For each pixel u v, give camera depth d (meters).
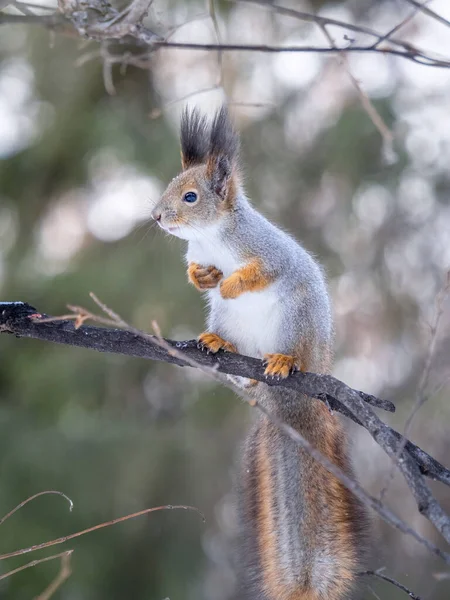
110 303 15.35
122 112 15.97
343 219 15.73
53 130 15.95
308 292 7.45
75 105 15.98
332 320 7.86
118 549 15.02
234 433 15.95
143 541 15.20
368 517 6.90
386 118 15.16
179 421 16.19
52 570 14.44
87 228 16.33
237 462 7.64
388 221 15.70
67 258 16.33
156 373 16.23
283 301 7.38
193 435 15.94
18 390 16.05
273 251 7.43
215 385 16.00
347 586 6.63
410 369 15.56
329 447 7.48
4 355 16.08
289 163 15.82
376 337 15.78
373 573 6.16
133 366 16.08
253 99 15.87
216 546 15.65
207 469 15.70
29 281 15.58
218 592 15.43
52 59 15.80
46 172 16.09
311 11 15.58
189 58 15.71
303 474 7.35
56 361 15.95
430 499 4.93
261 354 7.54
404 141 15.37
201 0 15.04
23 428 15.59
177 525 15.38
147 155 15.70
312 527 7.00
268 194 15.84
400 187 15.48
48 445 15.44
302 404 7.54
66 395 15.88
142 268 15.53
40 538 14.65
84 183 16.12
